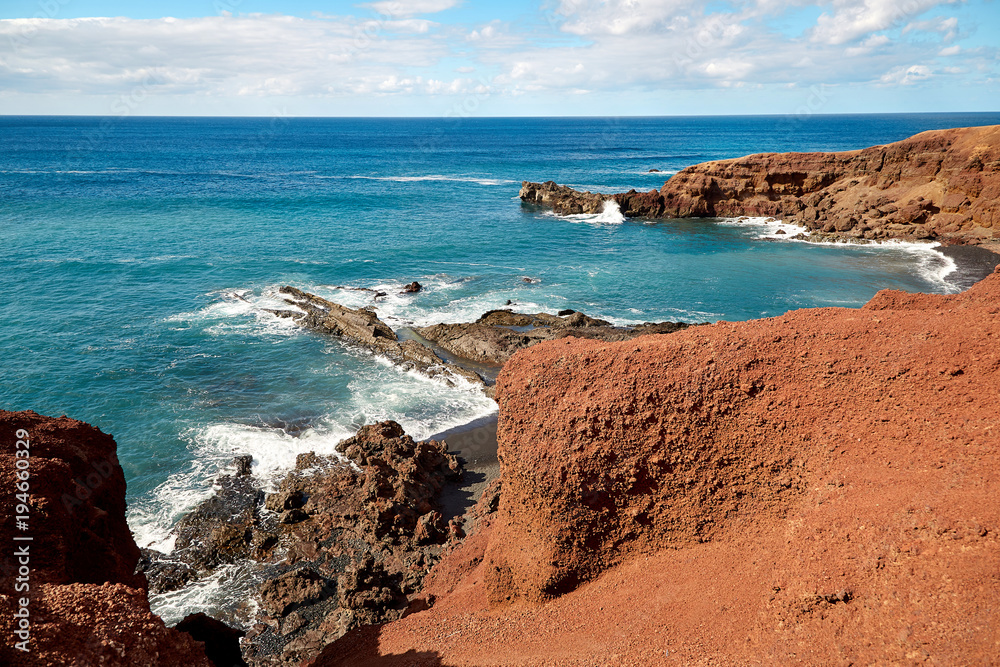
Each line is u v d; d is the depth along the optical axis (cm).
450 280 4844
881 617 870
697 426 1248
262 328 3769
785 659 894
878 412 1145
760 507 1206
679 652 999
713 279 4962
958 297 1405
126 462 2344
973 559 849
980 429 1037
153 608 1703
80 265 4825
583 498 1300
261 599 1745
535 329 3631
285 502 2095
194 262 5069
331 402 2897
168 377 3072
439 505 2177
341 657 1435
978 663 745
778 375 1227
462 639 1304
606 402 1292
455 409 2892
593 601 1268
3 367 3070
